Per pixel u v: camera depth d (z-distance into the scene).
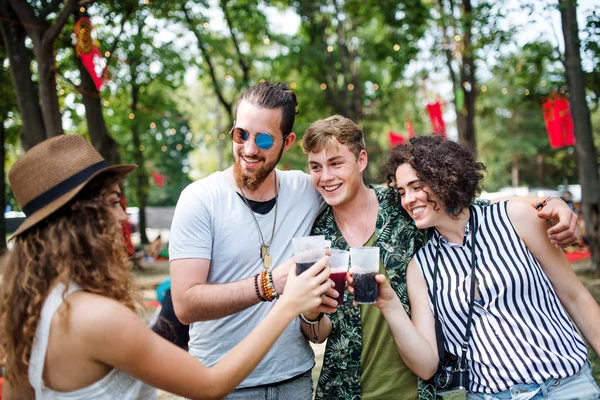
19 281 1.34
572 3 7.89
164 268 12.70
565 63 8.46
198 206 2.15
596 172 8.42
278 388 2.17
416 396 2.20
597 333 1.93
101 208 1.39
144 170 17.38
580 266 9.41
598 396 1.84
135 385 1.39
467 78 11.46
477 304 1.95
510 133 30.58
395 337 2.01
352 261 1.90
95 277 1.34
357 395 2.25
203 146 33.16
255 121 2.15
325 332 2.21
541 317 1.88
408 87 18.31
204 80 17.59
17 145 14.32
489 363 1.89
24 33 7.95
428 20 12.01
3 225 12.15
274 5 15.27
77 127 14.30
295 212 2.37
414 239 2.26
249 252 2.22
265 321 1.52
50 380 1.31
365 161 2.44
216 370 1.42
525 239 2.01
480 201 2.22
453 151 2.08
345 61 17.14
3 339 1.37
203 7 13.34
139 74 14.17
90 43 7.13
